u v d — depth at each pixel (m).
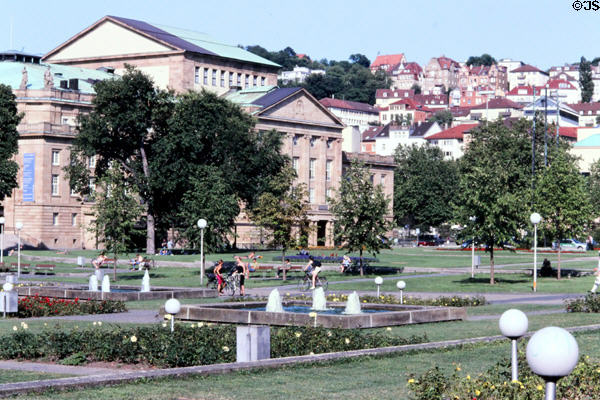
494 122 167.50
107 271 90.69
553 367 12.80
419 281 73.75
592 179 169.25
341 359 26.39
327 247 149.62
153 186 120.94
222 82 184.00
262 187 132.50
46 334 30.08
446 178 192.12
